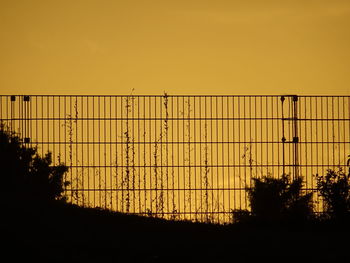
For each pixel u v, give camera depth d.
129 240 38.97
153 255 35.62
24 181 49.09
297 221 48.03
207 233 42.28
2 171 49.03
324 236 42.78
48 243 37.50
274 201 48.41
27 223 42.12
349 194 48.84
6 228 39.91
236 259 35.19
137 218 46.16
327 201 48.91
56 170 48.69
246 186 48.06
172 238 39.97
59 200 48.81
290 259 35.34
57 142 48.00
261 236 42.00
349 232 44.88
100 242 38.25
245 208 48.34
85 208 47.59
